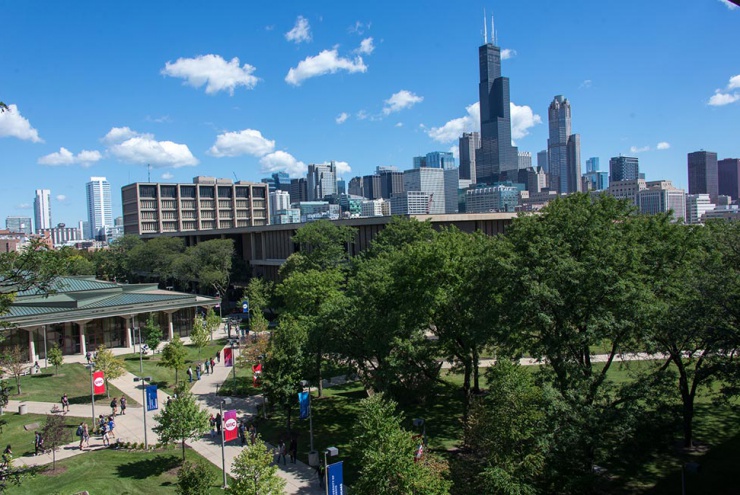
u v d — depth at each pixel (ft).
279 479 86.22
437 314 142.61
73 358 235.40
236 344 254.06
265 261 413.80
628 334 106.93
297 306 197.47
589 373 105.29
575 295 103.76
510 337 113.50
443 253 137.80
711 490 101.19
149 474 115.44
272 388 132.26
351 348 145.38
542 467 91.04
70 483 110.11
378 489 80.74
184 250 429.79
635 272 108.37
